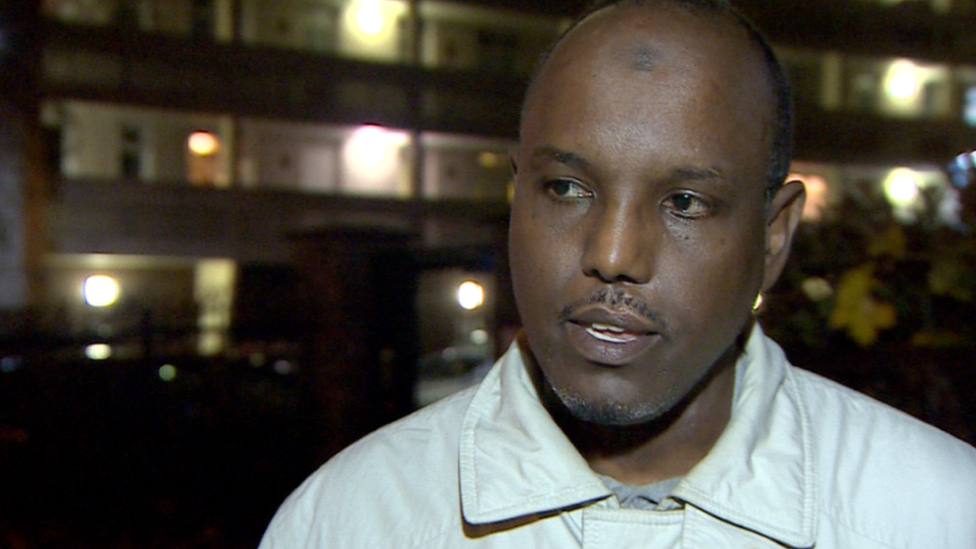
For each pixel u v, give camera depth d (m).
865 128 18.61
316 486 1.13
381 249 5.12
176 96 15.39
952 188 2.23
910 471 0.98
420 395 9.82
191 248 15.56
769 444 0.97
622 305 0.85
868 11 19.03
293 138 16.50
